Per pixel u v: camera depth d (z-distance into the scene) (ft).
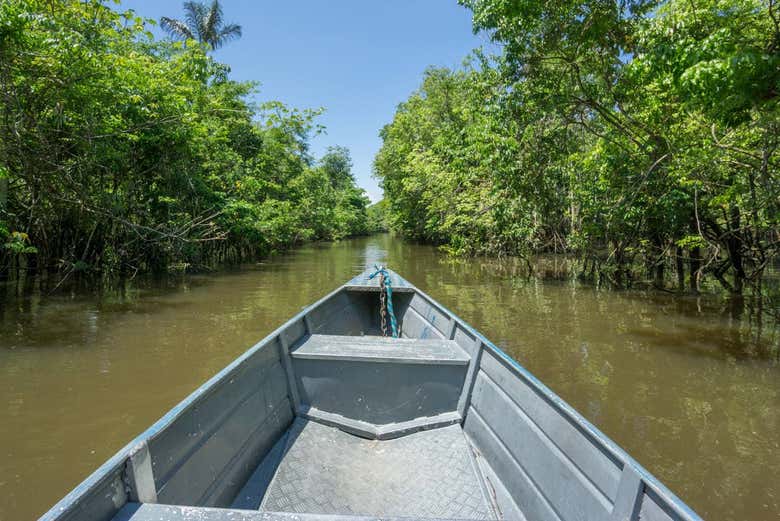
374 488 10.62
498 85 40.24
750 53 18.76
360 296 26.84
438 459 11.71
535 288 45.14
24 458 13.32
